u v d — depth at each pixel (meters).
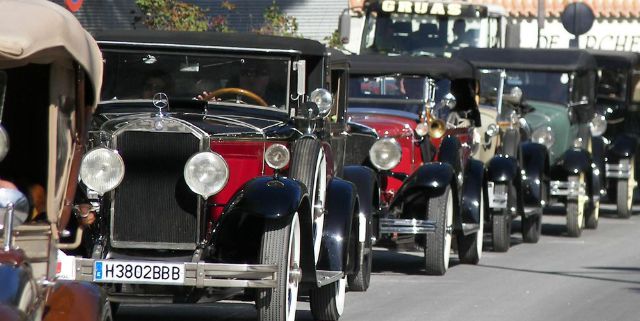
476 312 22.84
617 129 47.22
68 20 14.23
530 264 30.70
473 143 33.28
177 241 19.02
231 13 59.56
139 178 18.97
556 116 39.25
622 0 70.00
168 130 18.88
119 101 21.12
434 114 31.08
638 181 46.78
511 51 41.34
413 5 49.25
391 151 27.05
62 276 17.80
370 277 27.50
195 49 21.86
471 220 30.06
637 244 35.94
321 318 21.70
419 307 23.39
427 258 27.98
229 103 21.42
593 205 39.94
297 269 19.14
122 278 18.25
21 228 13.97
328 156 21.83
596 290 26.08
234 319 21.97
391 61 31.70
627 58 47.62
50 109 14.51
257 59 21.91
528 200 35.84
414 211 28.28
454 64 31.80
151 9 46.84
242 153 19.69
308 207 19.30
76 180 15.35
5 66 14.41
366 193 24.83
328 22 60.81
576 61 40.62
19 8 13.90
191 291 18.91
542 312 22.94
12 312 11.99
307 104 20.69
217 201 19.53
